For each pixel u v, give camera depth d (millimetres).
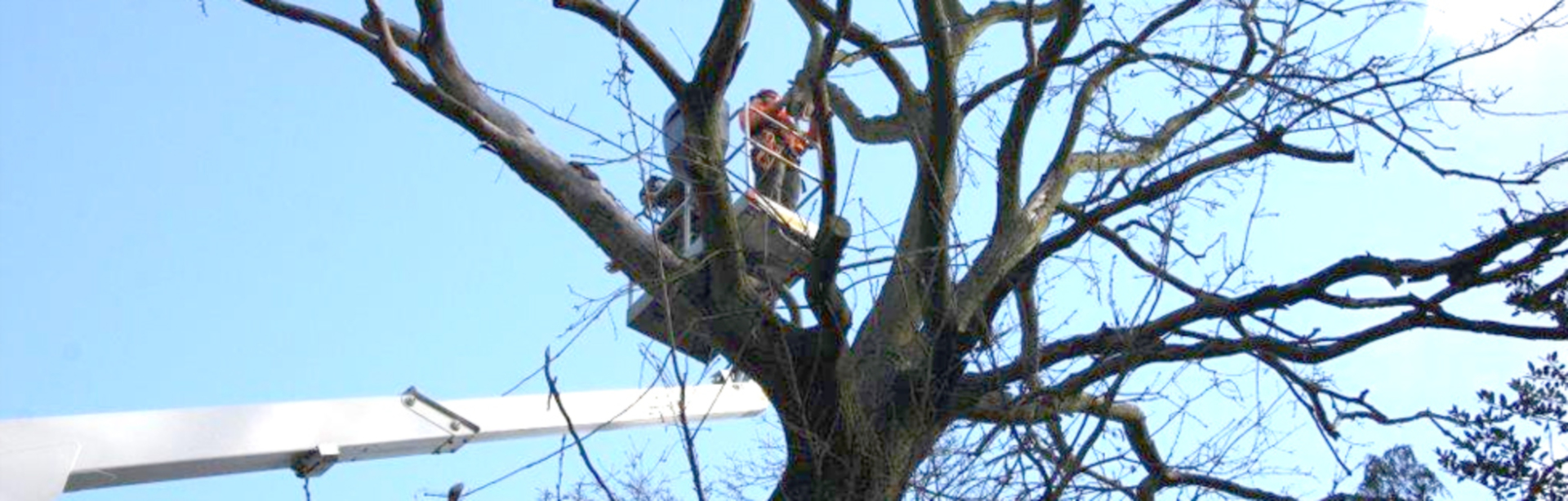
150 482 11531
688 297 10109
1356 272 9758
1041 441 9023
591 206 10203
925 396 9422
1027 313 9797
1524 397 10438
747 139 13000
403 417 12328
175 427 11562
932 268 9805
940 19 9906
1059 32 10328
